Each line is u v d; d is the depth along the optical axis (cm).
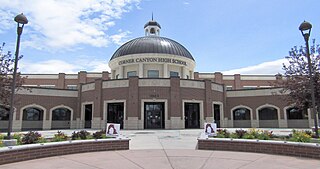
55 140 1268
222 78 5616
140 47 4141
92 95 3634
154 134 2381
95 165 928
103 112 3438
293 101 1786
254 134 1405
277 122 3838
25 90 3522
